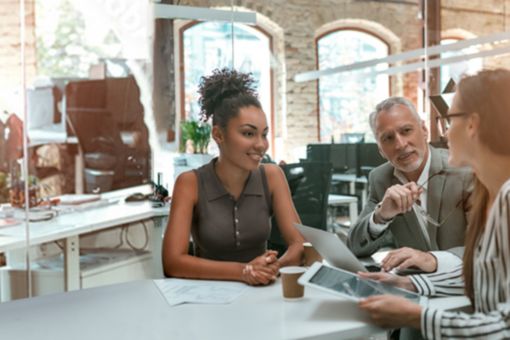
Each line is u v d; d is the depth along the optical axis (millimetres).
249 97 1367
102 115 4371
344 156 4254
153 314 935
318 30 5469
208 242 1393
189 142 3996
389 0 5957
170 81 4637
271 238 1681
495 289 755
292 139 5328
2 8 4293
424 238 1380
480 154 796
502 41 3971
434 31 5992
